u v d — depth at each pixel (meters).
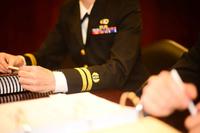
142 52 1.42
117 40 1.19
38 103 0.73
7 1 2.37
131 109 0.64
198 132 0.54
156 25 2.70
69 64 1.49
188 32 2.75
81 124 0.56
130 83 1.24
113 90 0.98
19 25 2.44
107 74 1.01
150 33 2.69
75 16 1.34
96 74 0.98
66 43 1.44
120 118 0.59
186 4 2.71
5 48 2.44
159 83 0.62
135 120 0.60
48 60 1.46
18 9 2.41
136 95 0.77
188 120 0.55
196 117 0.55
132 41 1.17
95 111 0.66
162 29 2.71
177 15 2.72
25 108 0.69
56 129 0.55
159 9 2.68
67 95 0.81
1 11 2.38
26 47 2.48
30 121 0.61
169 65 1.31
